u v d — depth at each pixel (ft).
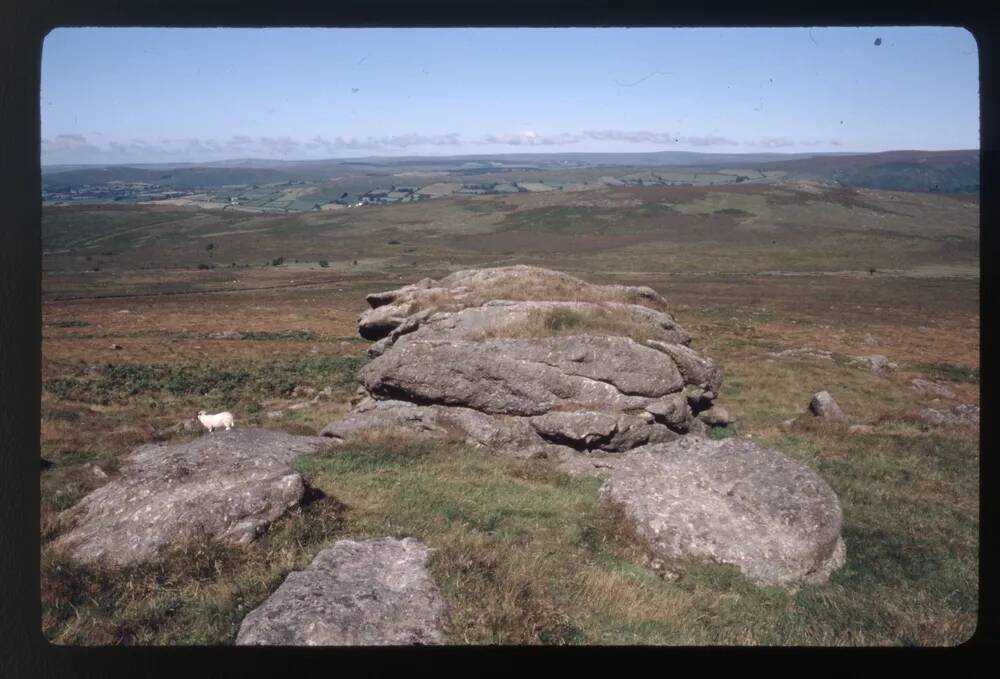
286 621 23.70
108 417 71.97
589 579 29.63
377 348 67.97
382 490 39.17
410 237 577.43
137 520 30.40
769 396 88.33
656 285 308.60
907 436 59.62
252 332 173.47
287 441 49.57
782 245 467.93
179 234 599.57
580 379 55.11
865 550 35.09
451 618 25.30
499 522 35.60
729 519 34.50
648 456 42.39
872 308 225.76
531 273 76.43
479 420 53.06
